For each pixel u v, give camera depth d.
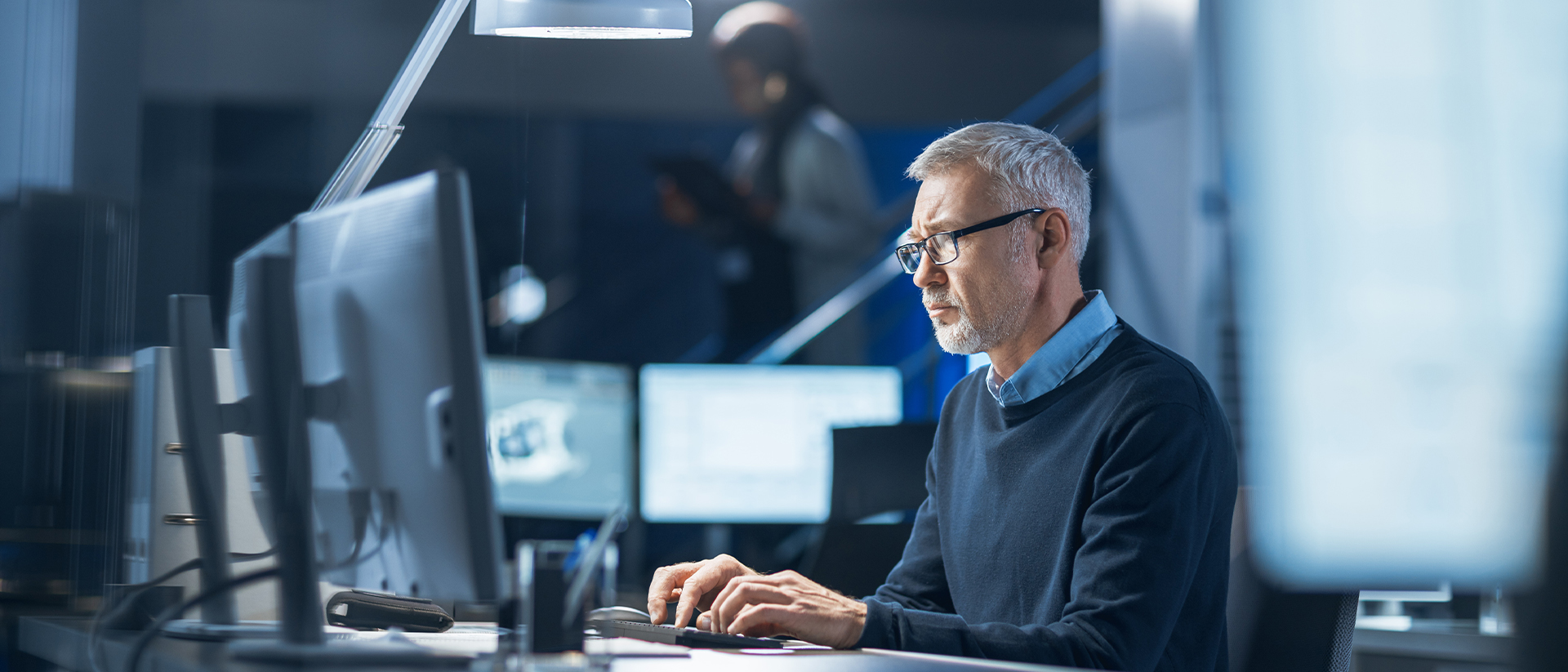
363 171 1.54
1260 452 3.79
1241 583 1.67
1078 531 1.50
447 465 1.02
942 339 1.69
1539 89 4.61
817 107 5.09
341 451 1.12
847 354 5.01
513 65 4.75
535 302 6.15
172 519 1.38
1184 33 3.79
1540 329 4.43
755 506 3.67
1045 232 1.65
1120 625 1.34
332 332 1.13
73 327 1.74
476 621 1.68
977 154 1.65
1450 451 4.18
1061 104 5.34
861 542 2.27
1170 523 1.41
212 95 4.38
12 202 1.73
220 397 1.31
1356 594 1.62
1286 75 4.08
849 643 1.30
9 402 1.64
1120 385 1.54
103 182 1.82
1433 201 4.40
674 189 4.98
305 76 4.52
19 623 1.58
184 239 1.92
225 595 1.32
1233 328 3.78
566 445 3.71
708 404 3.67
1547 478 0.68
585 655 1.05
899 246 1.71
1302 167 4.14
